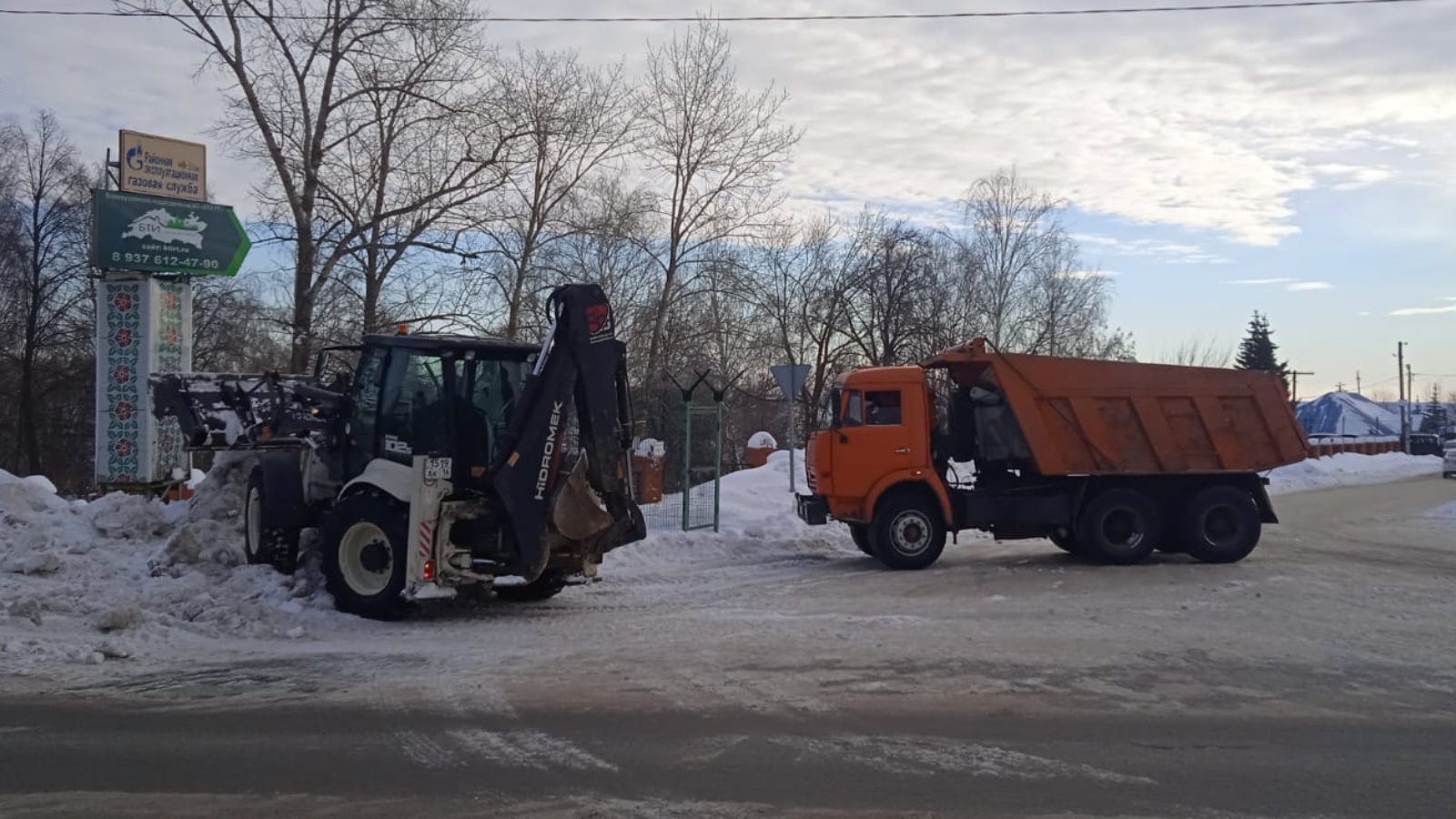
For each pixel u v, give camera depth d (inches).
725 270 1195.9
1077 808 211.8
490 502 424.5
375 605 412.8
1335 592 495.5
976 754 246.7
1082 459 596.7
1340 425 3996.1
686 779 228.8
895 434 585.9
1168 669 334.6
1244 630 400.2
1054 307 1669.5
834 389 605.6
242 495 503.5
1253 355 2898.6
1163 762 242.2
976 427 615.5
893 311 1460.4
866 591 505.0
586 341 428.1
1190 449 603.8
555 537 433.7
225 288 1355.8
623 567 590.2
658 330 1163.3
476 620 422.6
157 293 787.4
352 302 876.6
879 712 284.2
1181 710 287.1
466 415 434.3
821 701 295.1
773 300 1449.3
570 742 256.1
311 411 462.9
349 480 442.3
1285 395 609.9
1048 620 421.4
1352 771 236.7
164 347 792.9
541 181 979.9
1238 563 602.5
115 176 805.2
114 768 235.1
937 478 586.2
